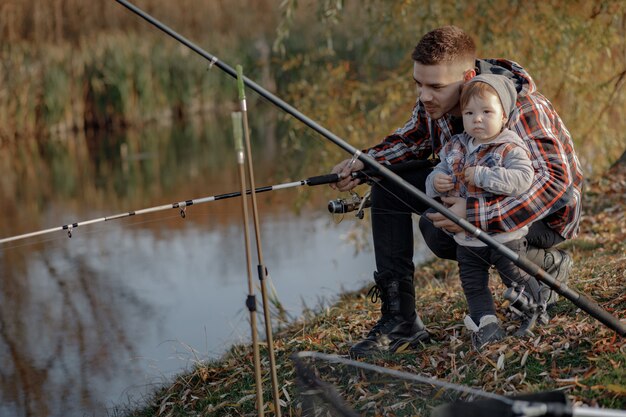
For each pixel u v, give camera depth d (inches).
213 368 166.2
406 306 141.4
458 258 133.3
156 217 367.6
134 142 624.4
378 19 306.7
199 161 518.6
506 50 285.3
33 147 623.8
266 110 745.0
